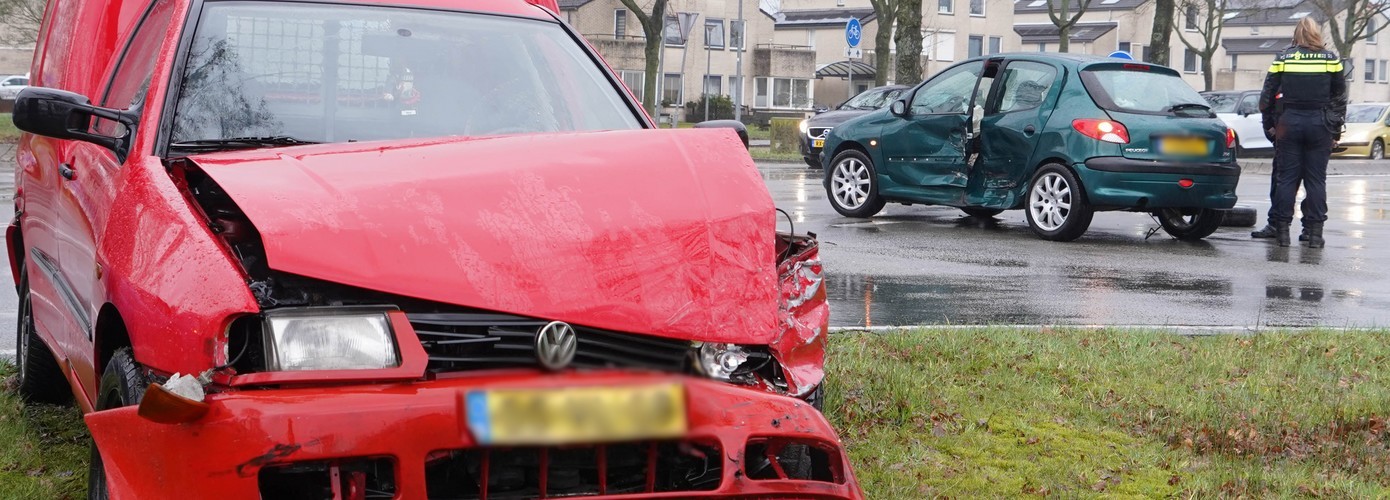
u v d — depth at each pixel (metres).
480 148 3.62
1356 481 4.69
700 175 3.54
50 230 4.73
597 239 3.22
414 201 3.23
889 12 44.69
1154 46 34.28
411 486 2.73
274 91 4.08
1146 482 4.61
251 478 2.68
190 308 2.96
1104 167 11.20
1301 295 8.77
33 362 5.14
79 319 4.02
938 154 12.42
